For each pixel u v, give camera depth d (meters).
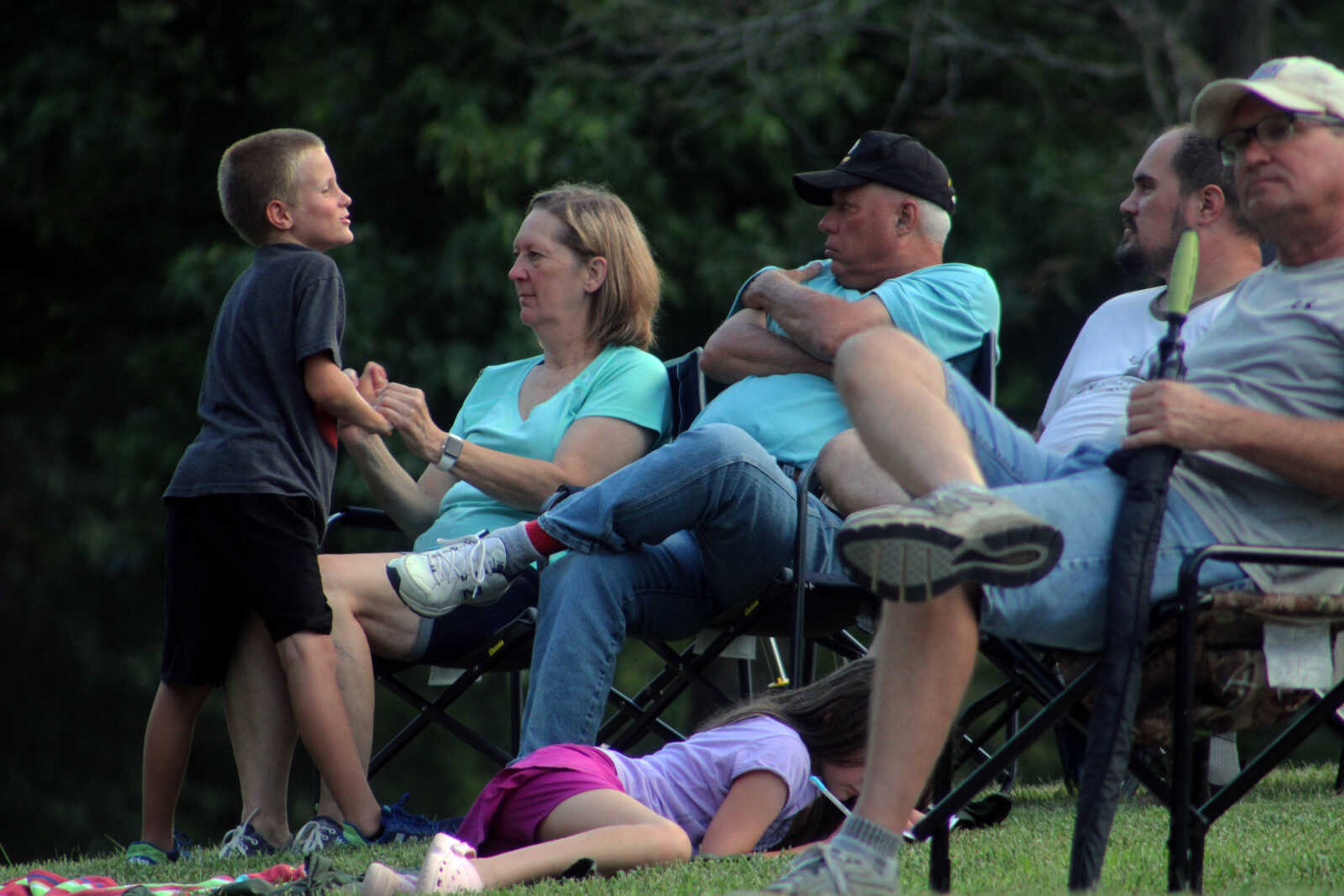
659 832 11.28
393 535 42.75
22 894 11.85
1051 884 10.13
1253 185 10.12
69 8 45.56
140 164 45.66
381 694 46.50
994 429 9.96
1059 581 9.07
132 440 44.31
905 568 8.04
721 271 39.16
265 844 15.47
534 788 11.73
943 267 17.17
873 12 41.88
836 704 12.36
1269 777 18.80
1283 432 9.17
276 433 15.42
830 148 42.09
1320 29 44.69
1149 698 9.55
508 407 17.67
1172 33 41.38
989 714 41.06
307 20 44.09
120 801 50.41
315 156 16.66
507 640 15.77
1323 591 9.56
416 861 13.23
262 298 15.80
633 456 16.80
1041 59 41.88
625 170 39.31
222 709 49.16
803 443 16.27
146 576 49.94
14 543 50.53
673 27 40.72
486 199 38.56
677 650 32.66
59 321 51.09
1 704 50.50
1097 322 15.85
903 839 9.81
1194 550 9.25
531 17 42.00
